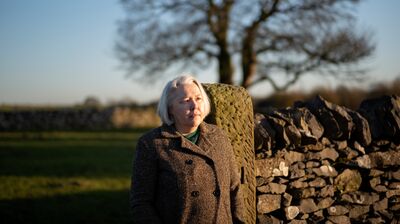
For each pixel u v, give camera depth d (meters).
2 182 7.73
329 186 3.34
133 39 18.70
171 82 2.32
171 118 2.34
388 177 3.67
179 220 2.08
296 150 3.27
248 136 2.76
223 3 17.36
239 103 2.72
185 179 2.11
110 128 24.64
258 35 17.33
